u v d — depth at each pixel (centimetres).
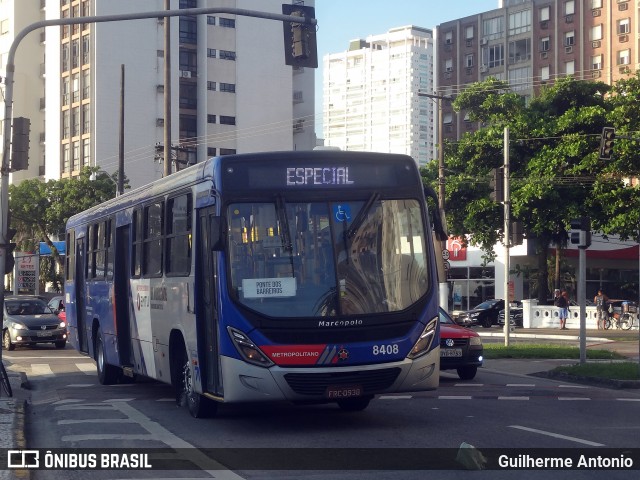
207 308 1159
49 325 2964
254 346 1050
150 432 1141
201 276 1184
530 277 5369
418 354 1092
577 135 3981
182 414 1313
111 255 1706
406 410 1343
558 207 4034
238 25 7494
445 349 1805
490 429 1138
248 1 7538
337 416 1278
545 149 4128
